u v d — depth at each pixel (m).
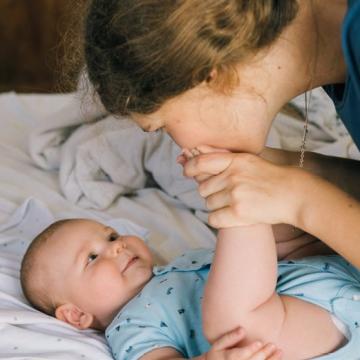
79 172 1.87
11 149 2.11
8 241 1.65
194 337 1.23
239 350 1.03
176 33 0.89
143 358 1.19
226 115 0.97
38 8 3.76
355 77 0.89
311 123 2.00
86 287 1.40
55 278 1.43
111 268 1.41
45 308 1.44
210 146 1.02
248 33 0.90
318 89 2.00
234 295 1.06
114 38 0.94
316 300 1.15
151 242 1.68
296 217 1.02
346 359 1.09
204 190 1.05
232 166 1.02
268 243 1.06
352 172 1.30
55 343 1.23
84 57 1.02
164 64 0.91
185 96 0.94
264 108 0.99
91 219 1.62
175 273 1.35
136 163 1.90
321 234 1.01
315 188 1.02
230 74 0.93
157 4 0.90
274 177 1.03
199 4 0.89
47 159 2.00
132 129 1.91
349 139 1.90
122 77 0.95
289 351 1.09
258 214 1.02
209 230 1.72
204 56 0.90
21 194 1.87
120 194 1.89
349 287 1.17
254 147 1.03
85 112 1.40
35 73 3.86
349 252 1.00
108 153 1.89
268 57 0.96
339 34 1.00
